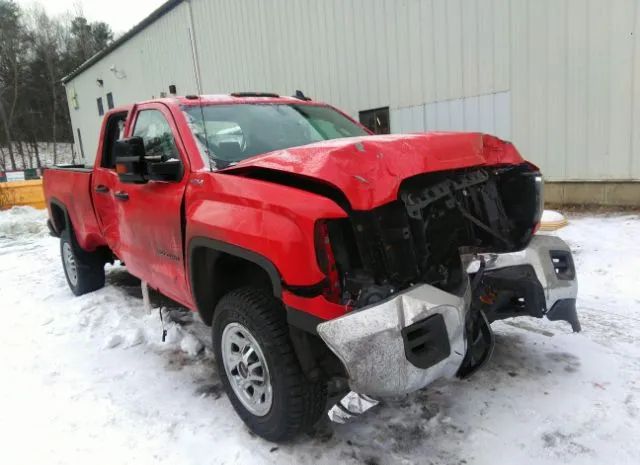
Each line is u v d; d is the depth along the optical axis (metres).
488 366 3.25
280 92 12.85
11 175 20.02
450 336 2.21
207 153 3.05
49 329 4.48
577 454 2.37
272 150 3.32
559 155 7.98
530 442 2.48
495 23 8.26
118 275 6.29
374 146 2.20
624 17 7.02
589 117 7.59
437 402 2.88
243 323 2.52
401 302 2.10
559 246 3.12
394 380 2.09
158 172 2.96
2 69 46.44
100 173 4.29
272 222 2.26
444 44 9.00
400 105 9.97
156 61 18.66
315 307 2.18
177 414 2.96
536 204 2.97
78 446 2.69
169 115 3.34
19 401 3.20
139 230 3.58
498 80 8.41
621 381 2.97
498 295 2.99
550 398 2.84
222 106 3.54
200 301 2.98
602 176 7.62
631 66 7.08
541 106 8.02
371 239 2.18
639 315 3.92
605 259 5.21
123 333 4.16
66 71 48.88
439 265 2.55
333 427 2.71
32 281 6.38
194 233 2.74
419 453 2.46
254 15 13.13
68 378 3.49
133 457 2.57
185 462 2.50
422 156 2.28
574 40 7.51
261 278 2.81
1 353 4.01
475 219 2.70
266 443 2.61
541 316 3.03
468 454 2.43
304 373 2.35
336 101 11.32
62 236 5.51
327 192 2.30
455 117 9.12
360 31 10.42
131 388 3.31
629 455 2.34
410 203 2.25
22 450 2.67
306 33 11.69
